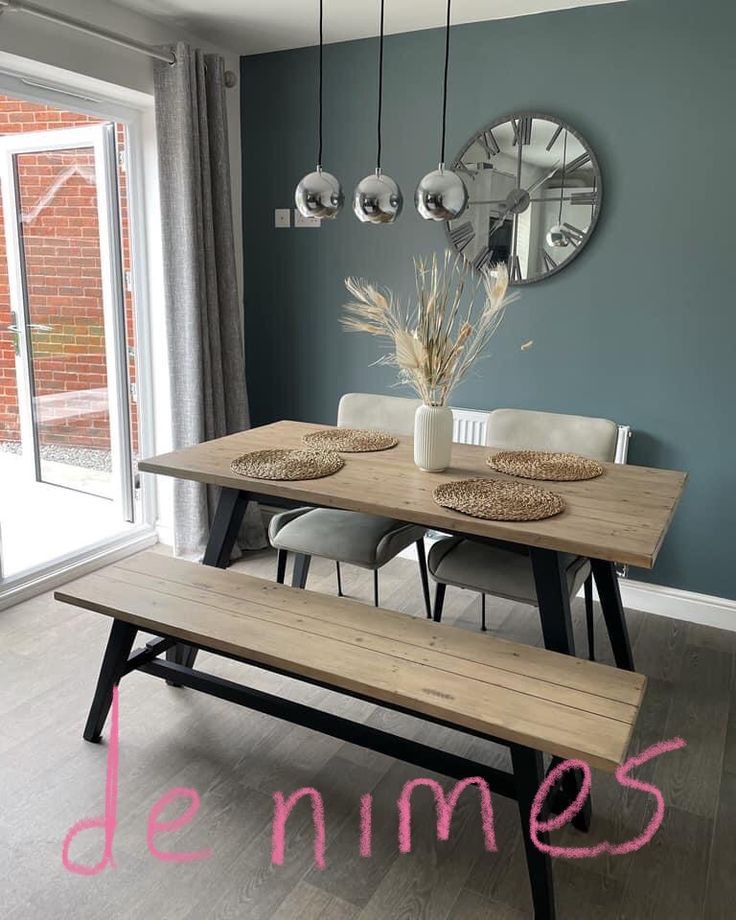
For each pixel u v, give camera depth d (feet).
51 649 9.27
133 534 12.56
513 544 7.07
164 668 7.47
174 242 11.27
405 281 11.81
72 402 12.46
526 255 10.73
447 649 6.29
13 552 11.59
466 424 11.39
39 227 11.51
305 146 12.19
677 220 9.80
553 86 10.21
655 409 10.37
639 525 6.66
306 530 9.25
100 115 10.89
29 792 6.79
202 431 11.72
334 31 11.08
